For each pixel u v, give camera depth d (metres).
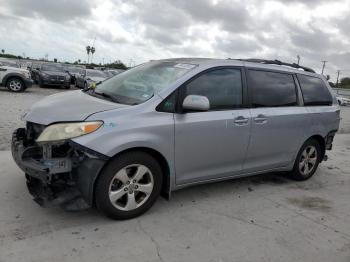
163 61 5.17
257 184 5.88
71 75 26.95
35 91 20.25
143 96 4.32
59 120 3.83
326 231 4.37
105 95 4.59
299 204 5.17
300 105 5.83
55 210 4.25
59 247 3.51
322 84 6.39
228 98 4.83
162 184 4.45
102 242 3.67
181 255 3.56
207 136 4.55
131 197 4.14
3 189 4.72
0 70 18.25
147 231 3.97
